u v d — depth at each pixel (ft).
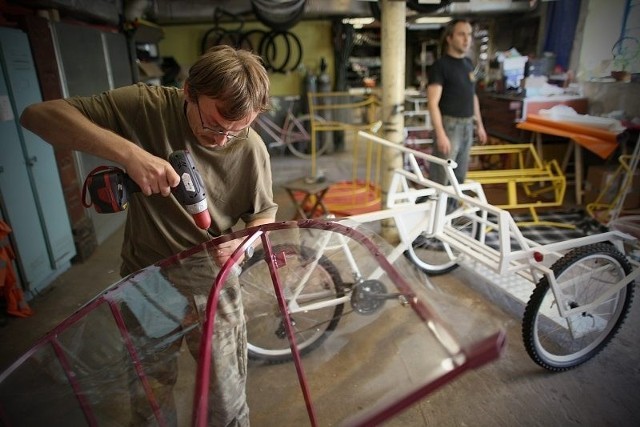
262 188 3.82
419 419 5.16
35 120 3.02
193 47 21.04
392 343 2.85
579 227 10.66
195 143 3.42
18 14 8.25
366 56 30.83
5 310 7.89
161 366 3.29
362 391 2.86
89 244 10.43
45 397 3.07
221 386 3.26
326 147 22.12
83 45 10.41
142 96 3.36
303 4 15.89
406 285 3.05
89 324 3.33
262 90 3.00
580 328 5.74
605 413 5.17
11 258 7.74
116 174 3.06
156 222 3.63
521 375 5.81
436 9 10.46
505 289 6.68
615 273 5.74
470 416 5.19
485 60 20.25
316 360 3.51
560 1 14.48
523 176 10.94
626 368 5.90
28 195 8.32
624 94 11.93
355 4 17.06
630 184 10.39
